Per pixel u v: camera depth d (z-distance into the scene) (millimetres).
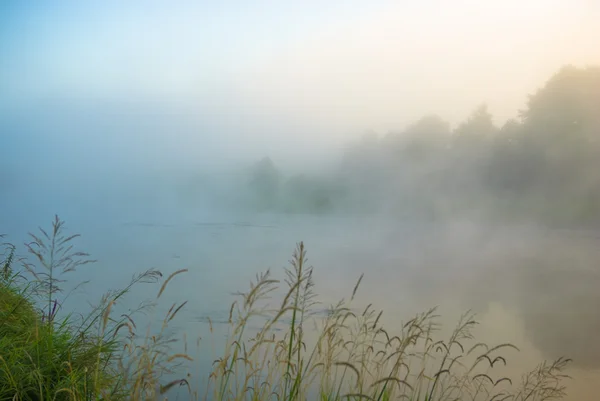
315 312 7652
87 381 2914
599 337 7441
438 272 15172
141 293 9266
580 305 10352
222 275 12305
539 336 7465
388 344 2910
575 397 4719
